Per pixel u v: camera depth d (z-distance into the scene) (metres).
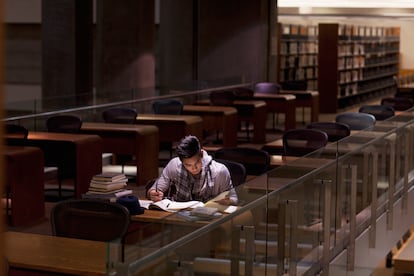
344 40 23.81
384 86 28.44
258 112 15.45
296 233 5.05
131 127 10.70
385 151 7.40
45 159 9.32
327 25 22.73
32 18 23.09
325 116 22.09
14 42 24.59
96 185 5.82
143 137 10.50
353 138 6.36
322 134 8.77
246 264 4.20
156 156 10.90
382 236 7.49
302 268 5.29
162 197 5.71
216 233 3.86
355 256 6.69
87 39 16.64
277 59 21.80
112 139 10.55
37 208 8.32
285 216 4.84
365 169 6.78
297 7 21.14
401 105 14.88
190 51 21.69
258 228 4.38
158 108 13.23
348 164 6.29
